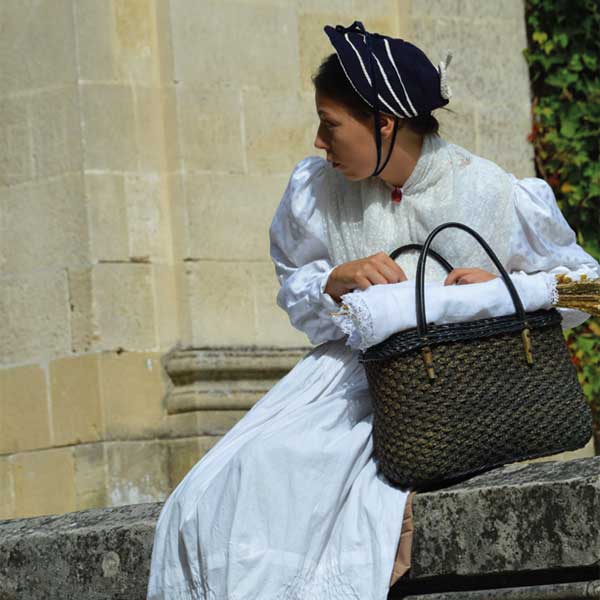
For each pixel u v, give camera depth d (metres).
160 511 9.55
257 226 15.36
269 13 15.64
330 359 9.11
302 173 9.33
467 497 8.05
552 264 8.96
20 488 15.16
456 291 8.10
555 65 17.34
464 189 8.86
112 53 15.09
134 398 14.77
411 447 8.09
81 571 9.39
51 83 15.05
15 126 15.21
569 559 7.72
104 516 9.78
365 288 8.54
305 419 8.62
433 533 8.15
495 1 16.91
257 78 15.52
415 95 8.73
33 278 15.05
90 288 14.73
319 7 15.92
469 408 8.09
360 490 8.36
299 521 8.22
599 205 17.53
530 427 8.20
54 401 14.92
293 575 8.12
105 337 14.73
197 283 15.01
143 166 15.12
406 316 8.05
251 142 15.43
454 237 8.80
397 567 8.18
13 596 9.69
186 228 15.03
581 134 17.33
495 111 16.86
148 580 9.04
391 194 8.98
